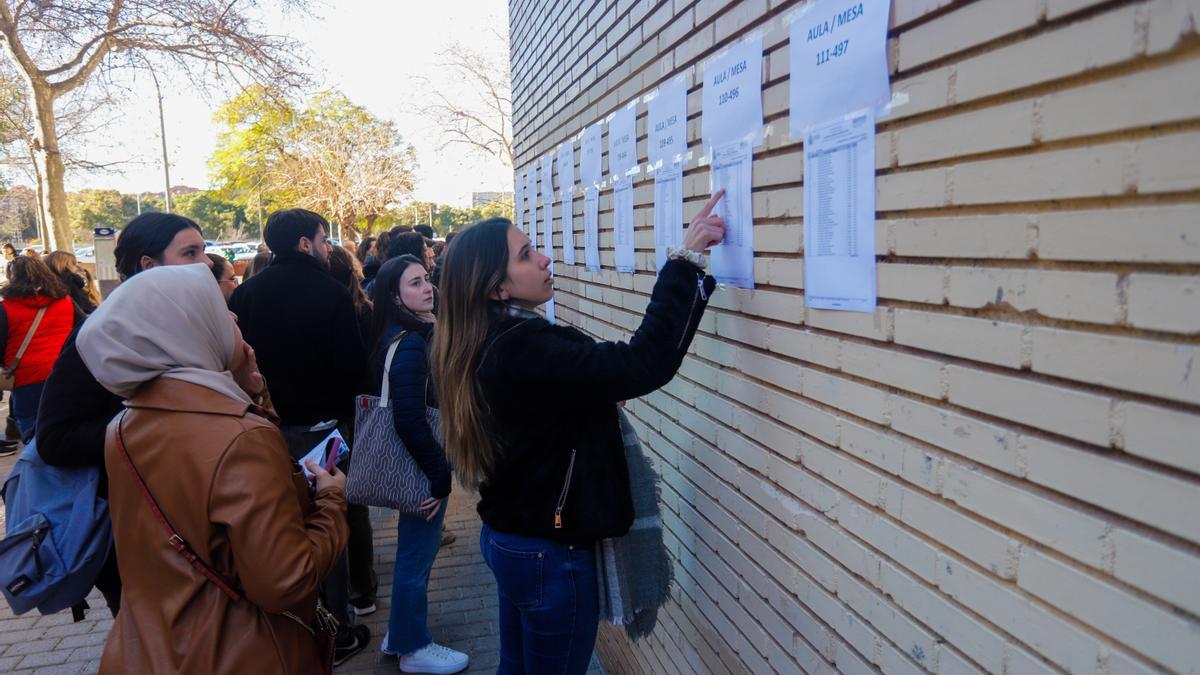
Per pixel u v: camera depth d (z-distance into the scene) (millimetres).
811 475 1585
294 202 30484
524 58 4918
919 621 1245
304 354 3299
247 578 1589
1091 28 864
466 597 4223
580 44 3338
